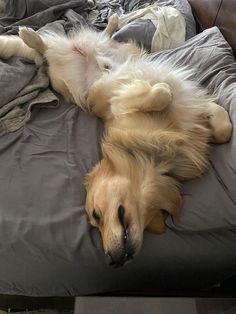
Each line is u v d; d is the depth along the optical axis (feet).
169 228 4.44
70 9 8.11
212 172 4.56
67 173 4.95
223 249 4.38
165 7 7.76
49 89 6.23
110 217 4.21
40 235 4.36
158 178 4.58
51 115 5.78
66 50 6.43
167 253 4.35
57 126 5.57
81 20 7.88
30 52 6.30
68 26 7.63
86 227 4.41
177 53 6.59
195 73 6.02
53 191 4.74
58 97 6.19
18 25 7.73
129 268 4.40
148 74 5.57
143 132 4.73
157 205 4.51
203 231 4.31
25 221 4.46
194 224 4.29
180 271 4.50
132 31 7.22
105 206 4.30
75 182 4.86
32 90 5.85
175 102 5.12
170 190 4.52
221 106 5.15
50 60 6.34
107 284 4.60
